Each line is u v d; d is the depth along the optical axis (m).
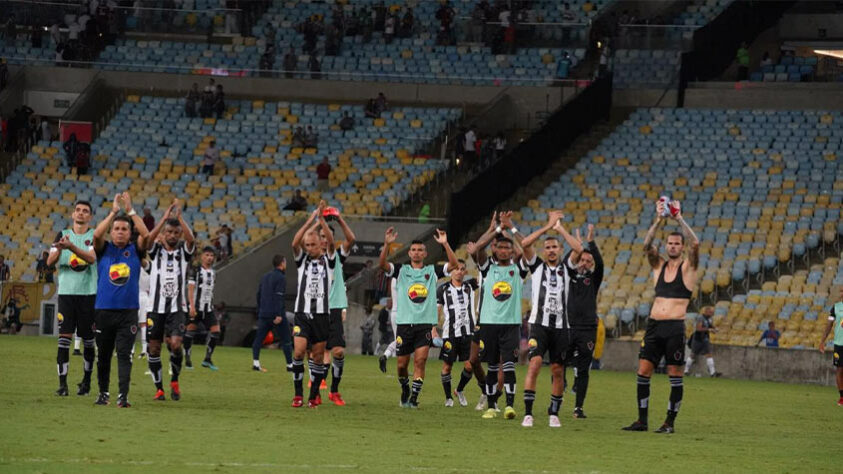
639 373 37.56
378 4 126.25
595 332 40.84
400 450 28.94
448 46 121.31
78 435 29.09
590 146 107.88
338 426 34.31
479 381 43.34
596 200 99.69
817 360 73.62
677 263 37.19
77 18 121.69
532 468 26.50
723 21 117.69
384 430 33.69
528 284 88.31
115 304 36.56
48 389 42.19
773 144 103.50
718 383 68.62
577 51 118.62
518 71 117.25
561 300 37.03
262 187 106.25
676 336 36.72
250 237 99.44
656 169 102.81
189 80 120.00
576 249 36.88
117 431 30.28
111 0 124.25
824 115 105.88
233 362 66.94
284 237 95.62
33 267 99.00
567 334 37.12
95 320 37.03
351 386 52.72
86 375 40.44
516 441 32.12
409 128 113.62
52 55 120.88
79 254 37.56
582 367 41.12
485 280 38.97
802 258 90.00
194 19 124.31
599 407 46.91
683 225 37.03
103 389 37.47
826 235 91.69
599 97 110.75
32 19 121.31
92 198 106.44
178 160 110.75
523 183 103.06
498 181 99.94
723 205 96.69
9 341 74.94
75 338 63.81
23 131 114.12
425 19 125.81
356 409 40.69
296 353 40.16
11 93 119.19
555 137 106.00
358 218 97.31
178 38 124.00
